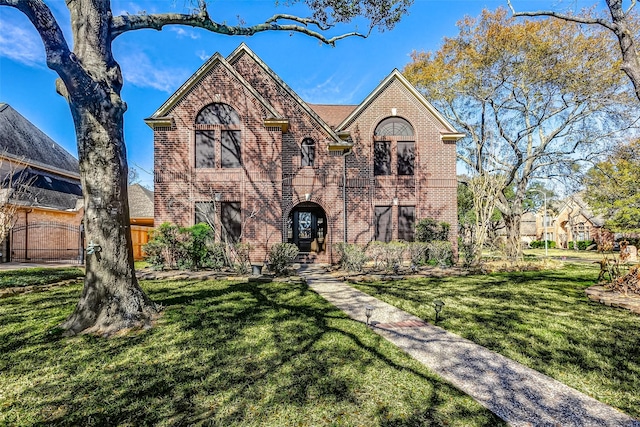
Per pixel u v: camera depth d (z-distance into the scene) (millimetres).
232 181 14930
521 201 19734
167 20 6965
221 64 15133
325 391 3652
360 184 16688
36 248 18391
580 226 42375
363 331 5785
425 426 3039
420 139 17109
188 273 11695
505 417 3230
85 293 5809
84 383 3836
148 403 3414
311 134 16281
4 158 15789
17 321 6156
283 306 7512
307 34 9438
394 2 9344
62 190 22438
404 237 16875
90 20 5906
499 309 7520
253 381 3881
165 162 14766
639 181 20828
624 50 8047
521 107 20219
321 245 18156
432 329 6039
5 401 3455
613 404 3518
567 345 5207
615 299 7934
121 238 5996
